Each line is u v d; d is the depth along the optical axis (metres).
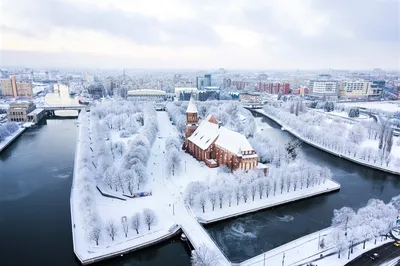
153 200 143.75
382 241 109.00
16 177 176.25
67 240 115.44
